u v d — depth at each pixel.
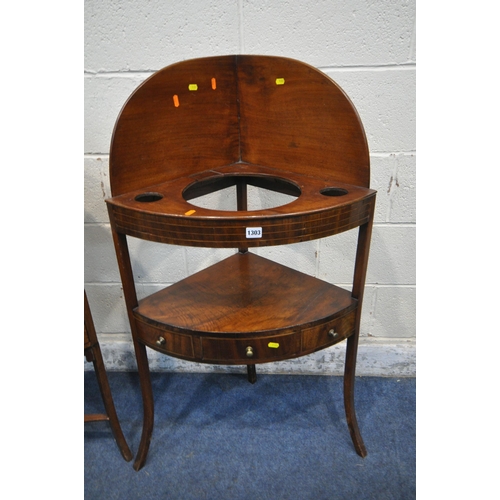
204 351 0.89
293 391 1.34
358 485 1.03
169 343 0.92
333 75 1.10
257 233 0.77
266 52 1.10
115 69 1.12
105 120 1.18
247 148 1.12
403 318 1.35
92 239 1.31
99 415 1.09
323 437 1.17
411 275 1.29
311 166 1.01
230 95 1.07
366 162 0.91
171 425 1.23
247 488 1.03
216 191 1.20
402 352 1.37
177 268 1.34
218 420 1.24
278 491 1.02
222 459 1.12
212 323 0.89
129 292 0.95
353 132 0.91
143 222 0.82
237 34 1.09
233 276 1.12
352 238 1.26
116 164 0.90
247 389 1.36
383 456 1.11
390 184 1.19
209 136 1.07
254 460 1.11
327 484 1.04
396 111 1.12
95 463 1.12
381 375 1.40
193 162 1.05
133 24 1.08
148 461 1.12
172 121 0.98
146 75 1.13
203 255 1.33
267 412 1.26
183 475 1.08
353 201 0.83
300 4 1.05
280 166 1.07
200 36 1.09
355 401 1.29
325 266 1.31
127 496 1.02
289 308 0.95
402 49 1.06
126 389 1.37
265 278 1.10
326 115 0.94
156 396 1.34
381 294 1.32
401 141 1.15
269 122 1.05
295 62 0.94
